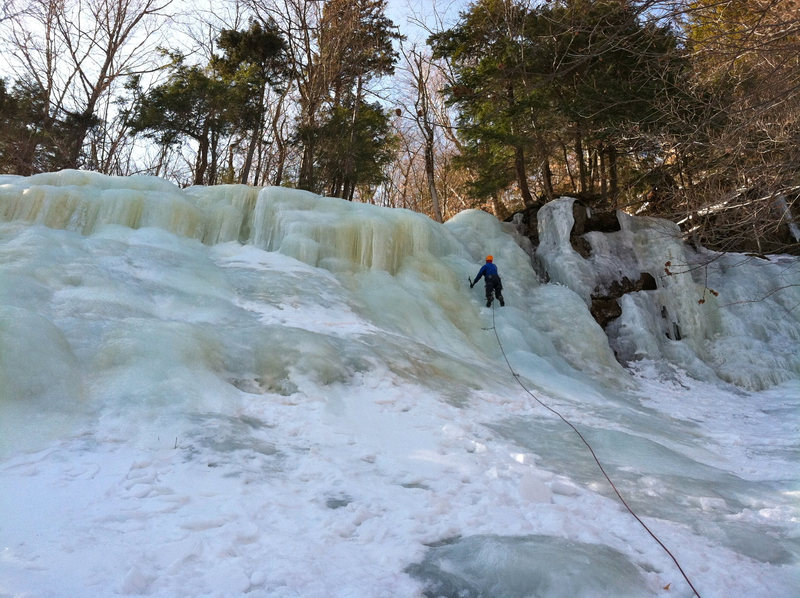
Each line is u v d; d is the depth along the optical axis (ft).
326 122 76.38
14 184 36.63
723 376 45.91
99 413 17.51
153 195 38.24
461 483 15.51
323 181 73.61
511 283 47.85
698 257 57.82
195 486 13.34
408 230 44.27
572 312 44.96
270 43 79.92
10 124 70.18
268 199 41.47
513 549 10.80
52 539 9.80
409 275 41.47
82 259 29.37
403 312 36.29
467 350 35.55
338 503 13.20
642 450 20.92
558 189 89.66
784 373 45.70
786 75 28.17
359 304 35.29
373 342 28.78
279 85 85.76
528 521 13.14
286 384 22.58
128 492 12.55
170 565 9.19
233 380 22.40
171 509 11.76
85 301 24.72
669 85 44.68
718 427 31.42
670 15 23.75
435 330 36.42
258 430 18.21
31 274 25.43
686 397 40.01
